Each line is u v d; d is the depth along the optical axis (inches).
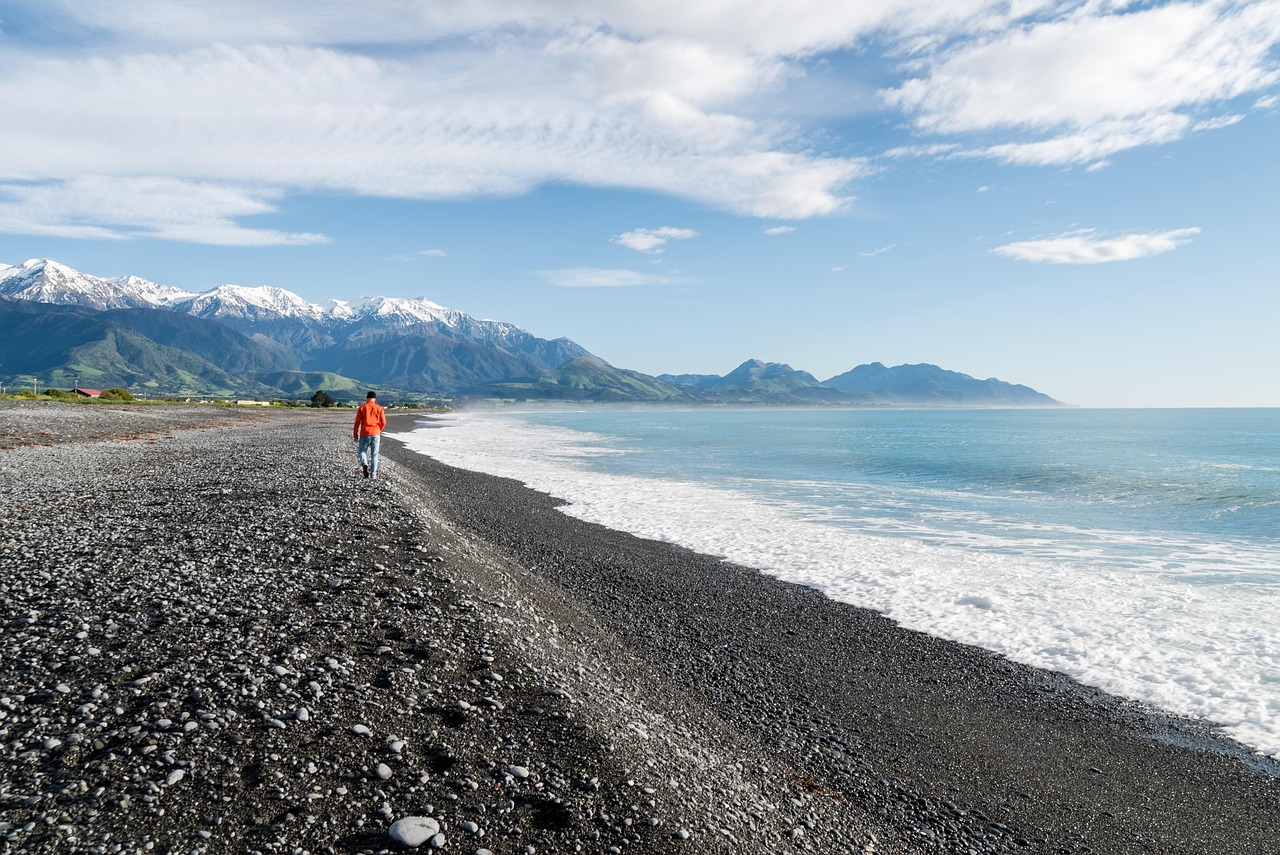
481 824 202.5
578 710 278.2
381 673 289.9
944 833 257.3
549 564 641.0
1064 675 406.3
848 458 1850.4
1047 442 2746.1
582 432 3425.2
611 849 198.8
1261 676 397.1
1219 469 1531.7
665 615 502.0
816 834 239.3
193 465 995.3
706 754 283.4
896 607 526.6
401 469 1258.6
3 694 251.3
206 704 249.6
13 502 627.5
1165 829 267.0
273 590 382.0
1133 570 628.1
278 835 189.9
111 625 316.8
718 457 1873.8
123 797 198.5
